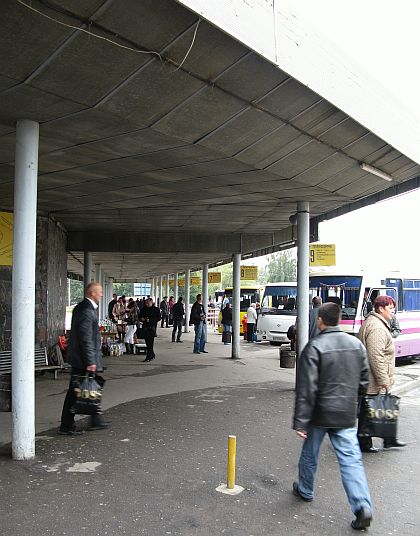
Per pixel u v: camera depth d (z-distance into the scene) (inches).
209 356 709.9
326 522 182.1
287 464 243.1
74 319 284.8
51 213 526.0
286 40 225.9
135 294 2795.3
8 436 273.6
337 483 220.7
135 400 386.0
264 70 223.9
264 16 211.5
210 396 404.8
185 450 261.0
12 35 174.6
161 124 248.2
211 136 269.4
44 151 289.1
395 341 666.8
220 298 1772.9
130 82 210.4
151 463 239.5
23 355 238.1
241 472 230.5
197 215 541.6
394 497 209.5
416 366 694.5
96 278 1253.1
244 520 181.8
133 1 169.3
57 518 179.9
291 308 938.1
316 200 447.5
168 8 175.8
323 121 282.4
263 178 357.7
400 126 346.9
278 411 353.4
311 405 178.9
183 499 198.7
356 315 673.0
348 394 180.5
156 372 538.6
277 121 269.1
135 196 428.1
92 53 190.2
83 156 299.6
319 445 194.5
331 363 180.1
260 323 936.9
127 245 708.7
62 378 474.3
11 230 450.3
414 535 175.3
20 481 213.3
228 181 367.9
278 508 192.7
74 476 220.2
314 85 246.2
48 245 515.8
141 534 169.6
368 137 318.0
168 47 195.0
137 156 299.4
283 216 545.0
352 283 685.9
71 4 165.8
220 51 204.5
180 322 941.2
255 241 715.4
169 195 423.2
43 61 189.5
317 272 711.7
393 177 401.1
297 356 433.1
